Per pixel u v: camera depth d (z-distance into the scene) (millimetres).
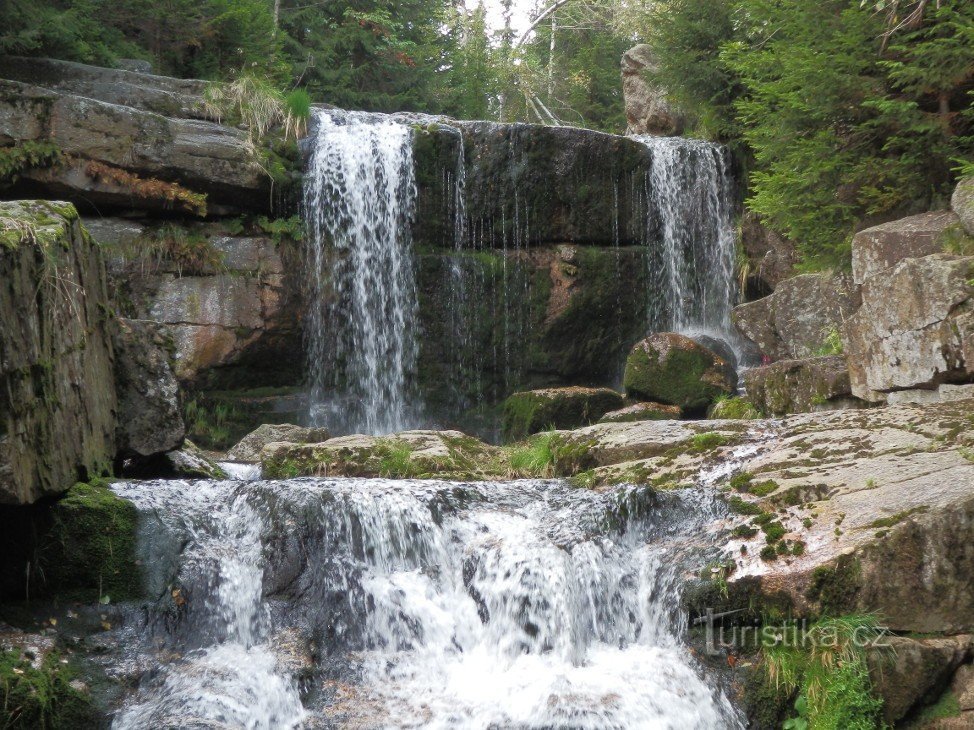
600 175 13930
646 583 5246
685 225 14680
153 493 5316
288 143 12719
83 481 5227
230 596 4984
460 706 4617
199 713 4312
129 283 11570
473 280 13328
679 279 14625
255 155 12266
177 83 12977
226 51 17047
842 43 9141
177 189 11766
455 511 5699
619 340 14102
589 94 27984
